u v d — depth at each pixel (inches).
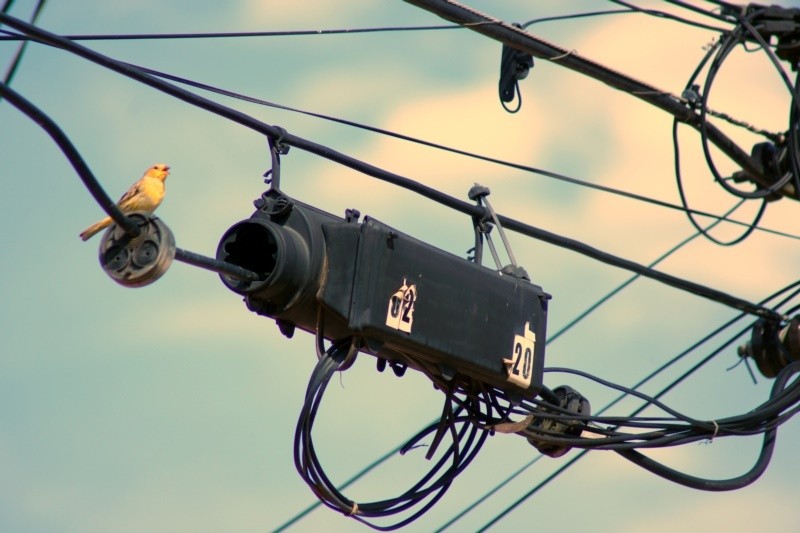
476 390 511.8
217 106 467.8
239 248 459.5
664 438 573.9
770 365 668.7
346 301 452.4
